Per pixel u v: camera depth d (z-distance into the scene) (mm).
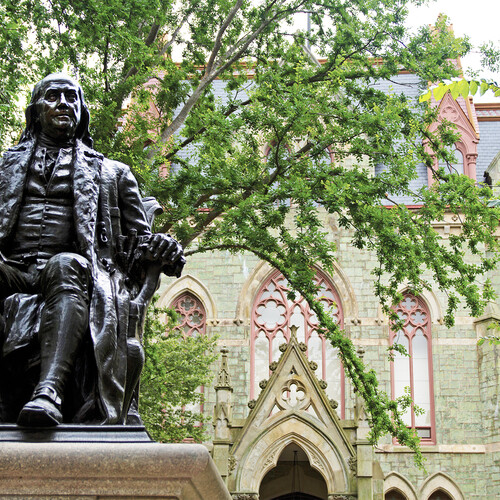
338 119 20000
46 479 3971
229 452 26156
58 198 5500
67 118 5645
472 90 6379
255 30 22375
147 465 3967
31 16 17953
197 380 25719
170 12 22109
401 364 33312
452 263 19719
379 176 19766
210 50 22797
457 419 32250
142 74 18406
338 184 18969
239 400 32562
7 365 4891
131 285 5426
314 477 31297
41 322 4805
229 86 22844
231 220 18672
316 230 19109
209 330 33531
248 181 19297
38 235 5367
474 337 33219
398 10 21641
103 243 5410
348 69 22375
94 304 4914
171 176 19156
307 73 20688
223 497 4281
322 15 22344
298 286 19078
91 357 4891
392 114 19719
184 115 21031
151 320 22047
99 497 3992
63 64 17812
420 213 19906
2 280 5051
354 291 33969
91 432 4559
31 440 4457
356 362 19734
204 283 34250
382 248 19250
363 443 25328
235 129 19516
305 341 33531
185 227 19297
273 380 27016
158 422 24734
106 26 17766
